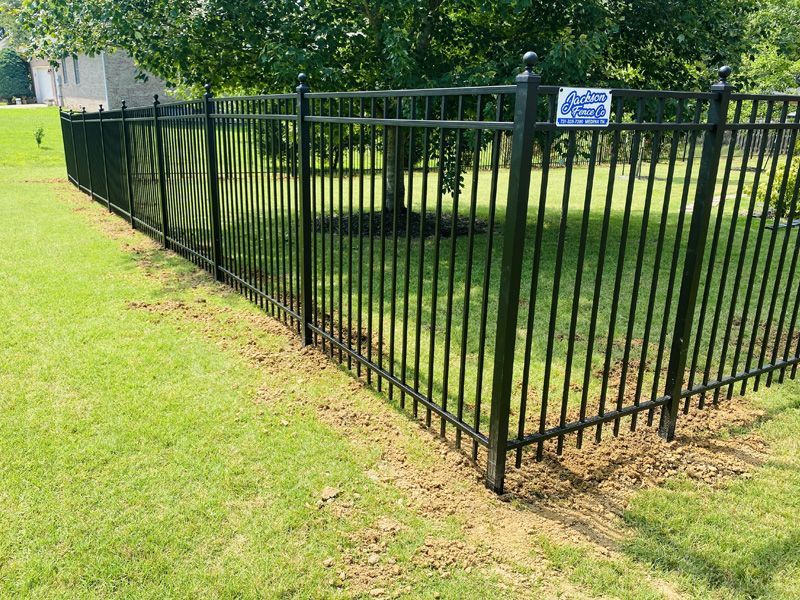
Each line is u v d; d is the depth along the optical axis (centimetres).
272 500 296
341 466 325
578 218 1123
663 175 1855
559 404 393
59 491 298
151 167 822
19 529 271
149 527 274
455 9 867
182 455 332
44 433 349
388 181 1005
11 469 314
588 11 782
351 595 240
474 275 707
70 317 539
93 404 385
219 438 350
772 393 413
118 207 1035
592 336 312
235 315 558
